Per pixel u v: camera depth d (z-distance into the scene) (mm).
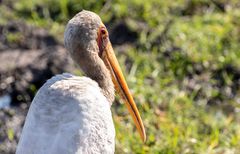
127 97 8555
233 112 12305
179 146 11016
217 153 11023
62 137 7051
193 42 13555
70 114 7133
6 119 11891
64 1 14586
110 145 7480
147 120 11578
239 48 13492
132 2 14492
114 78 8477
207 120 11867
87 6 14586
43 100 7277
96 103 7293
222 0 14766
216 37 13641
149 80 12773
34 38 13805
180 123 11703
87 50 8047
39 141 7105
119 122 11492
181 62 13156
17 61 13031
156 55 13305
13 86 12602
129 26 13914
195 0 14711
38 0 14875
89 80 7555
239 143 11211
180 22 14062
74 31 7992
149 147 10938
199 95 12711
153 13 14273
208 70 13117
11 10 14727
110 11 14375
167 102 12242
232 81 12992
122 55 13289
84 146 7125
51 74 12758
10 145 11297
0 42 13719
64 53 13203
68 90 7250
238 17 14312
